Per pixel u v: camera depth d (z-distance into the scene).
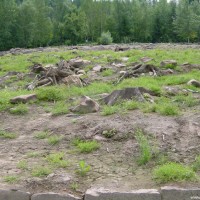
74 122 6.33
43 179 4.37
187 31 41.81
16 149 5.53
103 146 5.39
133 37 48.22
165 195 3.98
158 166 4.65
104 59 14.97
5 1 38.69
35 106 7.93
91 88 9.36
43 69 12.54
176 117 6.22
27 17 39.59
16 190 4.14
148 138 5.42
